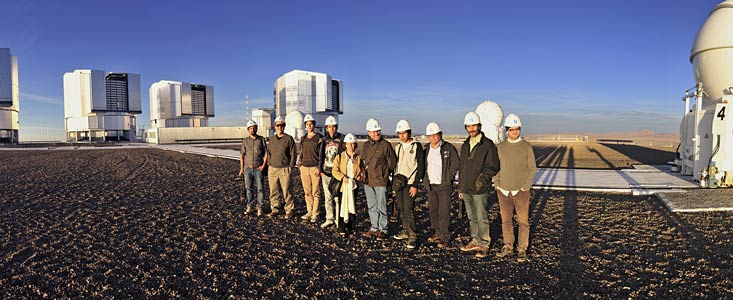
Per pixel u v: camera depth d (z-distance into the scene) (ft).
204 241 18.30
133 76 220.64
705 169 31.73
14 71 178.19
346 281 13.47
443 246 17.20
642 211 23.94
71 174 45.55
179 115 234.99
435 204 17.81
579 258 15.55
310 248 17.21
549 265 14.83
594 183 35.60
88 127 205.87
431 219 17.98
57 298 12.16
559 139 187.32
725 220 21.02
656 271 14.05
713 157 31.53
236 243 17.98
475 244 16.52
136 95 222.28
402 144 18.08
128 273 14.21
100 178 41.88
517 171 15.26
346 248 17.19
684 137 41.70
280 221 22.39
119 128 213.05
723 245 16.78
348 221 19.70
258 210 23.93
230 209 25.77
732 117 30.63
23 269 14.61
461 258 15.75
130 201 28.45
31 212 24.43
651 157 71.20
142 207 26.25
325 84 209.26
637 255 15.79
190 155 80.69
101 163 60.85
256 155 23.76
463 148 16.20
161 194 31.58
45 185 36.35
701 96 35.88
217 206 26.76
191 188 34.88
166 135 181.16
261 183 23.88
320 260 15.62
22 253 16.47
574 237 18.49
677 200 25.57
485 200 15.88
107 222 21.97
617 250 16.48
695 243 17.16
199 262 15.39
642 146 122.31
